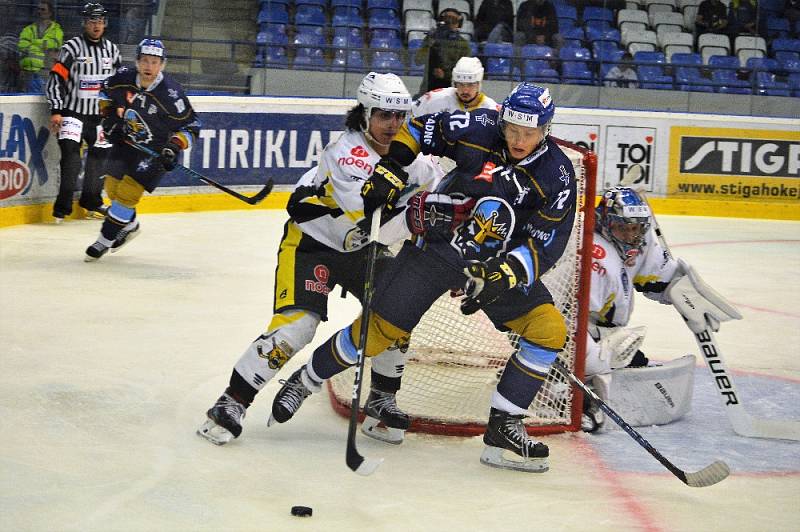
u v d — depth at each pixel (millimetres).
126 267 10078
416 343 6625
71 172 12070
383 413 5406
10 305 8211
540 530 4379
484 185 4766
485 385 6438
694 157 16297
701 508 4723
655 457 4996
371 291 4816
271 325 5266
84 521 4234
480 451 5426
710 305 5848
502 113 4605
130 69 9883
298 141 14992
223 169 14305
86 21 11969
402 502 4621
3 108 11578
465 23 16859
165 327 7785
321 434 5551
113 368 6602
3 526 4152
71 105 12062
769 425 5922
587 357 5758
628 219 5699
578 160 5559
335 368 5184
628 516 4590
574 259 5629
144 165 9820
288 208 5336
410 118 4879
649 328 8734
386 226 5266
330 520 4363
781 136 16406
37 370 6453
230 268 10352
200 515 4355
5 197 11773
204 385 6340
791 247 13516
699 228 14945
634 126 16156
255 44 15562
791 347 8188
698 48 17297
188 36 15188
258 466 4996
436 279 4934
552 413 5871
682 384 6035
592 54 16938
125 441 5262
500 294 4586
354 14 16328
